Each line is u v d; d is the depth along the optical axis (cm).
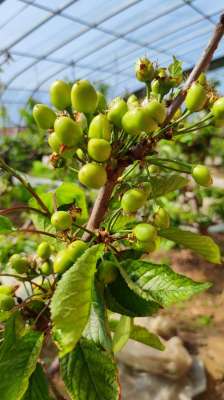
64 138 19
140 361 78
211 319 103
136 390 75
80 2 161
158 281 18
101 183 19
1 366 18
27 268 25
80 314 16
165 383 77
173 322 100
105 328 19
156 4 177
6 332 20
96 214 21
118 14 181
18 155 136
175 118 22
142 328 28
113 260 20
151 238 19
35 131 115
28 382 19
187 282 17
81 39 203
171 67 22
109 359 19
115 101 21
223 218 151
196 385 78
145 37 215
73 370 19
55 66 233
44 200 27
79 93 20
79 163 23
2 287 24
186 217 135
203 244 21
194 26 210
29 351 19
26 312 22
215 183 246
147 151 20
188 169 21
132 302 19
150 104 19
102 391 19
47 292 23
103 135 19
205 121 21
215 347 91
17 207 21
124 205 20
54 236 22
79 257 17
